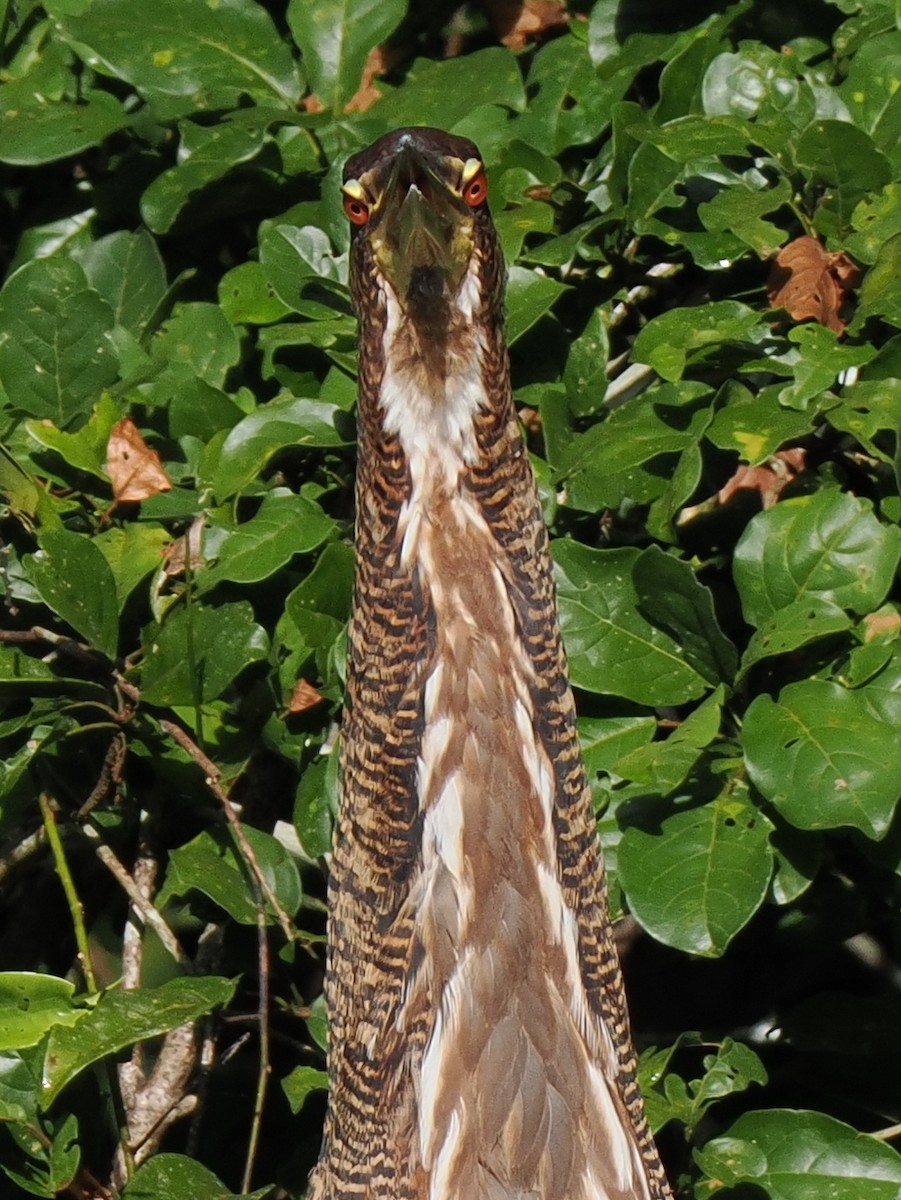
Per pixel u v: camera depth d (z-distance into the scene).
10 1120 6.76
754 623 6.54
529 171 7.64
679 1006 7.97
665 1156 7.84
